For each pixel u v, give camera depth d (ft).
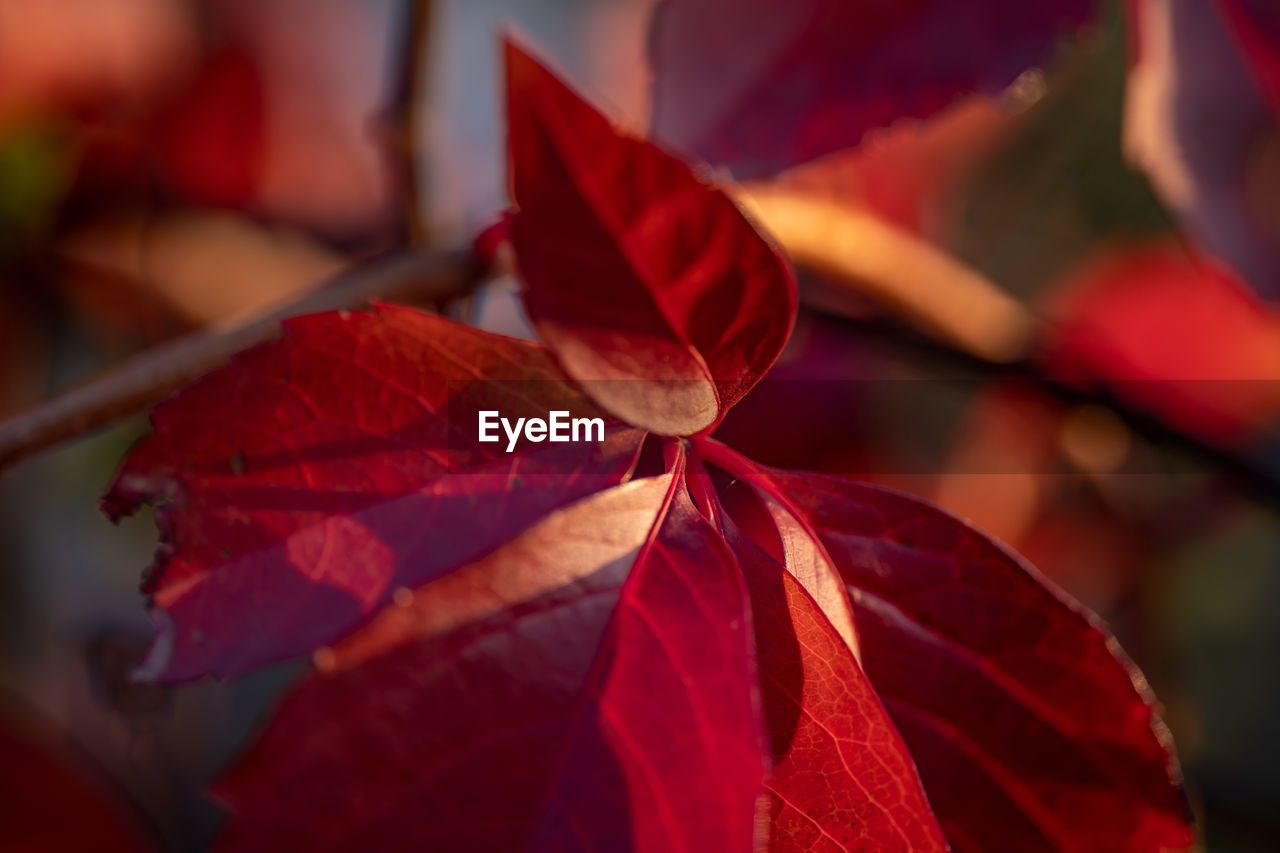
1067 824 0.85
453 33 2.12
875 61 0.91
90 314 1.77
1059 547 1.74
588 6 2.21
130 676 0.74
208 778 1.76
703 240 0.74
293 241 1.85
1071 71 1.74
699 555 0.77
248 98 1.81
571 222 0.74
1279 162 0.99
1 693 1.41
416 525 0.76
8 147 1.66
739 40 0.91
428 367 0.78
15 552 1.80
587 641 0.75
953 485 1.65
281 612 0.75
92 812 1.37
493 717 0.74
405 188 1.08
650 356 0.76
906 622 0.83
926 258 1.27
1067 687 0.83
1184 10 0.96
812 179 1.26
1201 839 1.61
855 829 0.78
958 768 0.85
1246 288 1.01
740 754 0.75
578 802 0.74
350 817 0.73
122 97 1.72
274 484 0.77
